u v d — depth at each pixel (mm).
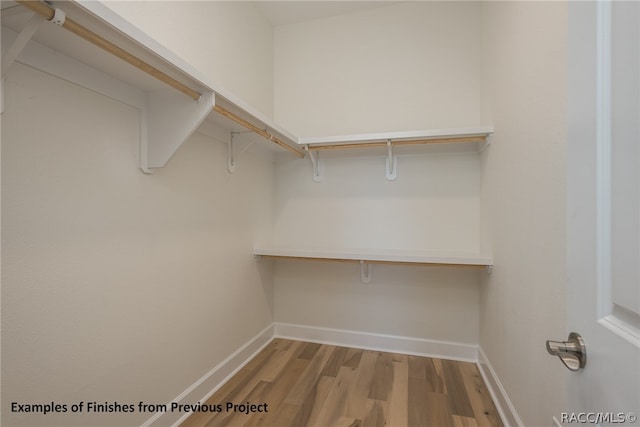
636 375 351
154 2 1241
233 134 1759
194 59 1478
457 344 1986
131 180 1129
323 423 1360
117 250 1074
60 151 893
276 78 2311
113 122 1058
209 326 1586
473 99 1937
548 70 944
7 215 776
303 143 1901
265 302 2209
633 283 368
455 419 1384
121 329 1091
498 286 1498
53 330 879
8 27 766
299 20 2258
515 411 1236
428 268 2053
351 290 2203
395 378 1733
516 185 1232
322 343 2242
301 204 2303
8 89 772
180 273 1381
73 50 858
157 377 1250
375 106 2125
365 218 2170
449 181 2004
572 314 503
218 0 1668
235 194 1826
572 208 509
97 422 1006
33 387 833
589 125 461
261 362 1929
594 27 453
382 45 2113
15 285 793
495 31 1551
